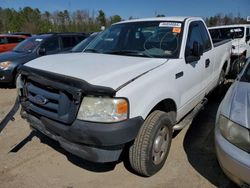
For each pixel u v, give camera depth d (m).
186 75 3.45
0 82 7.42
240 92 2.89
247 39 9.16
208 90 4.66
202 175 3.07
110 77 2.57
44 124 2.78
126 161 3.35
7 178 3.05
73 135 2.48
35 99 2.81
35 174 3.12
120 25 4.16
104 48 3.86
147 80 2.69
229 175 2.48
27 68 3.05
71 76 2.59
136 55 3.46
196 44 3.49
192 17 4.14
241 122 2.40
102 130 2.36
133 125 2.47
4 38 13.70
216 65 4.94
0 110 5.47
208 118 4.78
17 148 3.71
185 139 3.96
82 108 2.42
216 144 2.60
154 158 2.99
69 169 3.22
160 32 3.69
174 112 3.36
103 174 3.12
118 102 2.38
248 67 3.48
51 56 3.59
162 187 2.87
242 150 2.35
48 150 3.65
